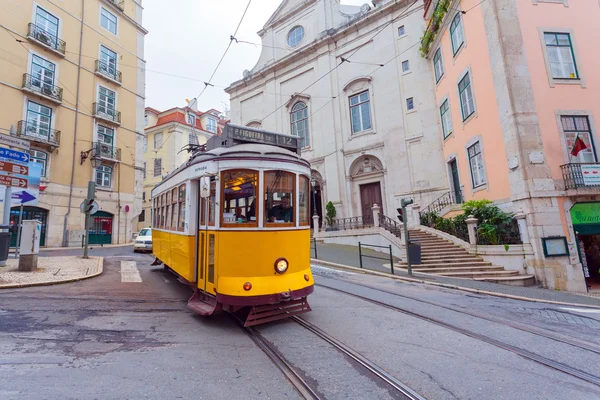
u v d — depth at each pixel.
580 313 6.48
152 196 10.45
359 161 20.58
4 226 8.97
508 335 5.02
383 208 19.19
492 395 3.23
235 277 4.91
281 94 24.62
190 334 4.75
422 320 5.65
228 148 5.50
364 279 9.60
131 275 9.31
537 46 11.34
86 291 7.11
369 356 4.12
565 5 11.73
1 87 16.58
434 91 18.11
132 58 24.30
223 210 5.14
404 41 19.42
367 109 20.58
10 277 7.62
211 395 3.08
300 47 24.17
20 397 2.90
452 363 3.96
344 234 16.88
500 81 11.38
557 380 3.57
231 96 27.94
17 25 17.42
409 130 18.67
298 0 24.88
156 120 33.91
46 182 18.03
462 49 14.14
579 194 10.20
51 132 18.52
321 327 5.16
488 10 11.90
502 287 9.06
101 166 21.33
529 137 10.66
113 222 21.77
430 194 17.61
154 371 3.54
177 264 6.62
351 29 21.34
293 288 5.11
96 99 21.27
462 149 14.88
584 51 11.52
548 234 10.09
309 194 5.85
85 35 20.95
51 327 4.79
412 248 10.51
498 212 11.55
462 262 11.28
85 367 3.57
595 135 10.88
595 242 12.26
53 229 18.30
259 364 3.80
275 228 5.16
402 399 3.09
